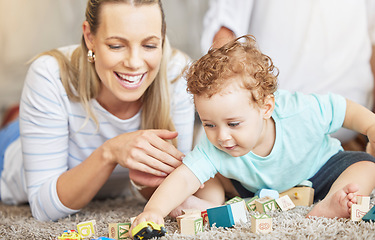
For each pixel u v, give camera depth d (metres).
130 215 1.47
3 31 3.40
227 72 1.19
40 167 1.54
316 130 1.37
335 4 2.17
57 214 1.47
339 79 2.18
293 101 1.38
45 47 3.44
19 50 3.41
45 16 3.43
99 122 1.57
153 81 1.54
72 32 3.45
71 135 1.61
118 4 1.28
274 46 2.19
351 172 1.31
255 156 1.34
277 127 1.34
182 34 3.43
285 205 1.28
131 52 1.31
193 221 1.13
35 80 1.51
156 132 1.38
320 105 1.39
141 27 1.29
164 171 1.35
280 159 1.36
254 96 1.20
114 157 1.38
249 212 1.27
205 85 1.19
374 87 2.27
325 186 1.41
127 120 1.58
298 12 2.16
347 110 1.40
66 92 1.52
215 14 2.18
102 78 1.38
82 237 1.20
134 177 1.40
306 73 2.18
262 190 1.35
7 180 1.93
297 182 1.41
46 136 1.53
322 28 2.17
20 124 1.56
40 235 1.29
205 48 2.19
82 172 1.42
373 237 1.01
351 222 1.12
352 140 2.16
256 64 1.23
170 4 3.43
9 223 1.46
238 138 1.21
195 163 1.32
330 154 1.46
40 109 1.50
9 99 3.37
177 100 1.66
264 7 2.18
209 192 1.43
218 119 1.19
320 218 1.15
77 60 1.54
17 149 1.94
